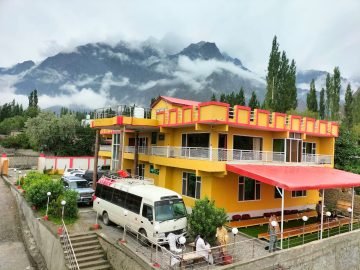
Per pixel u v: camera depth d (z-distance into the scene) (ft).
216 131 75.41
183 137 86.74
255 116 76.79
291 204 87.40
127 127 90.02
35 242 70.54
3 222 84.84
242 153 76.59
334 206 93.35
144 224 53.42
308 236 64.34
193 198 78.13
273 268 49.55
